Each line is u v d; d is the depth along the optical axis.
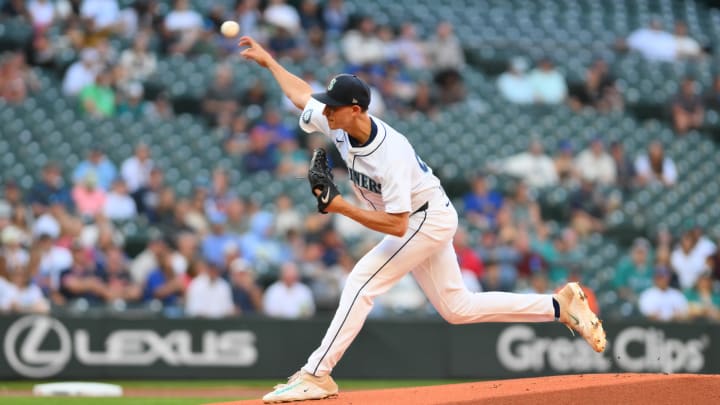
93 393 31.77
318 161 19.03
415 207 19.39
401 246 19.38
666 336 40.00
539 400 18.75
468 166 56.34
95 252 39.59
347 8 65.56
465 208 50.31
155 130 52.44
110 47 55.66
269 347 37.38
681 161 61.34
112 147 51.12
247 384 36.53
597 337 20.27
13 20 55.16
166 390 34.09
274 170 51.31
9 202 42.06
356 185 19.67
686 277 47.31
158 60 56.56
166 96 55.12
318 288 41.31
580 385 19.17
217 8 58.25
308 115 20.17
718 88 64.94
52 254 39.03
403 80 59.12
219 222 44.25
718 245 51.19
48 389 31.50
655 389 19.27
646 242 52.78
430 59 60.84
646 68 67.19
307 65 57.97
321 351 19.56
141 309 38.94
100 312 35.97
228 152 52.44
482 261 44.88
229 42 58.03
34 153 49.56
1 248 37.91
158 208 45.16
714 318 45.03
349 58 59.31
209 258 43.12
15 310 35.88
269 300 40.25
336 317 19.50
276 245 45.00
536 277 43.81
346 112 18.52
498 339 39.06
